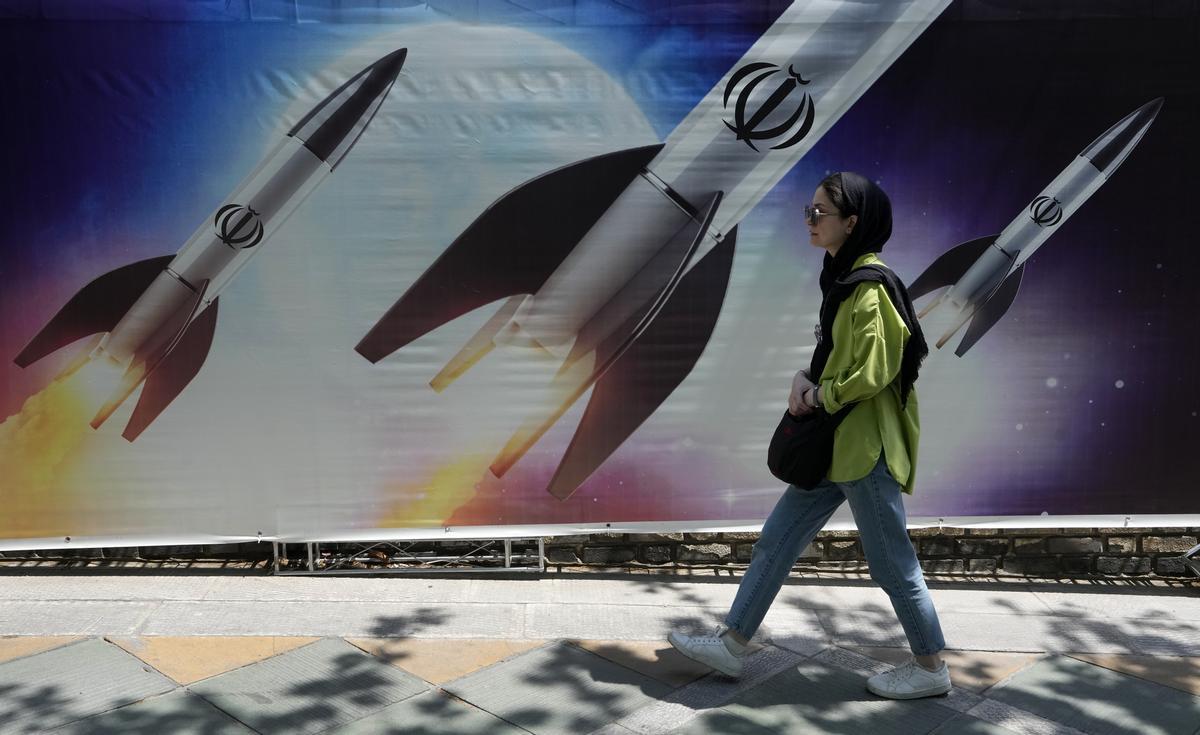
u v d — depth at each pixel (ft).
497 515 15.03
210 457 14.76
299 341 14.53
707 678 12.07
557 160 14.25
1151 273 14.80
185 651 12.55
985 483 15.29
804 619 13.91
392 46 13.98
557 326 14.62
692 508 15.08
